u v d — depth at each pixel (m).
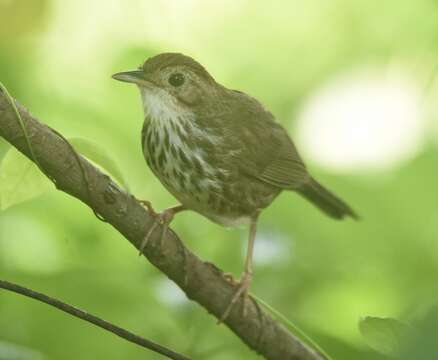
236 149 10.18
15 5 12.61
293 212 14.07
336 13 16.11
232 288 8.91
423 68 13.96
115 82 12.99
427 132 14.11
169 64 10.09
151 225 8.09
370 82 14.43
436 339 4.60
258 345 9.09
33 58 13.75
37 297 6.93
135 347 10.03
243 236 11.36
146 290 10.00
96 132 12.82
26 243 11.63
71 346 10.05
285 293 10.95
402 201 14.30
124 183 8.04
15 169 7.80
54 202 12.05
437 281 12.88
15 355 8.77
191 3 15.87
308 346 9.68
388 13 15.64
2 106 7.18
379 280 12.08
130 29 15.29
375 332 7.01
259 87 16.11
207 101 10.22
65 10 14.99
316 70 15.94
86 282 10.05
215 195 10.09
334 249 13.70
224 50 16.36
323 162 14.19
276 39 16.39
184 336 9.96
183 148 9.97
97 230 11.93
